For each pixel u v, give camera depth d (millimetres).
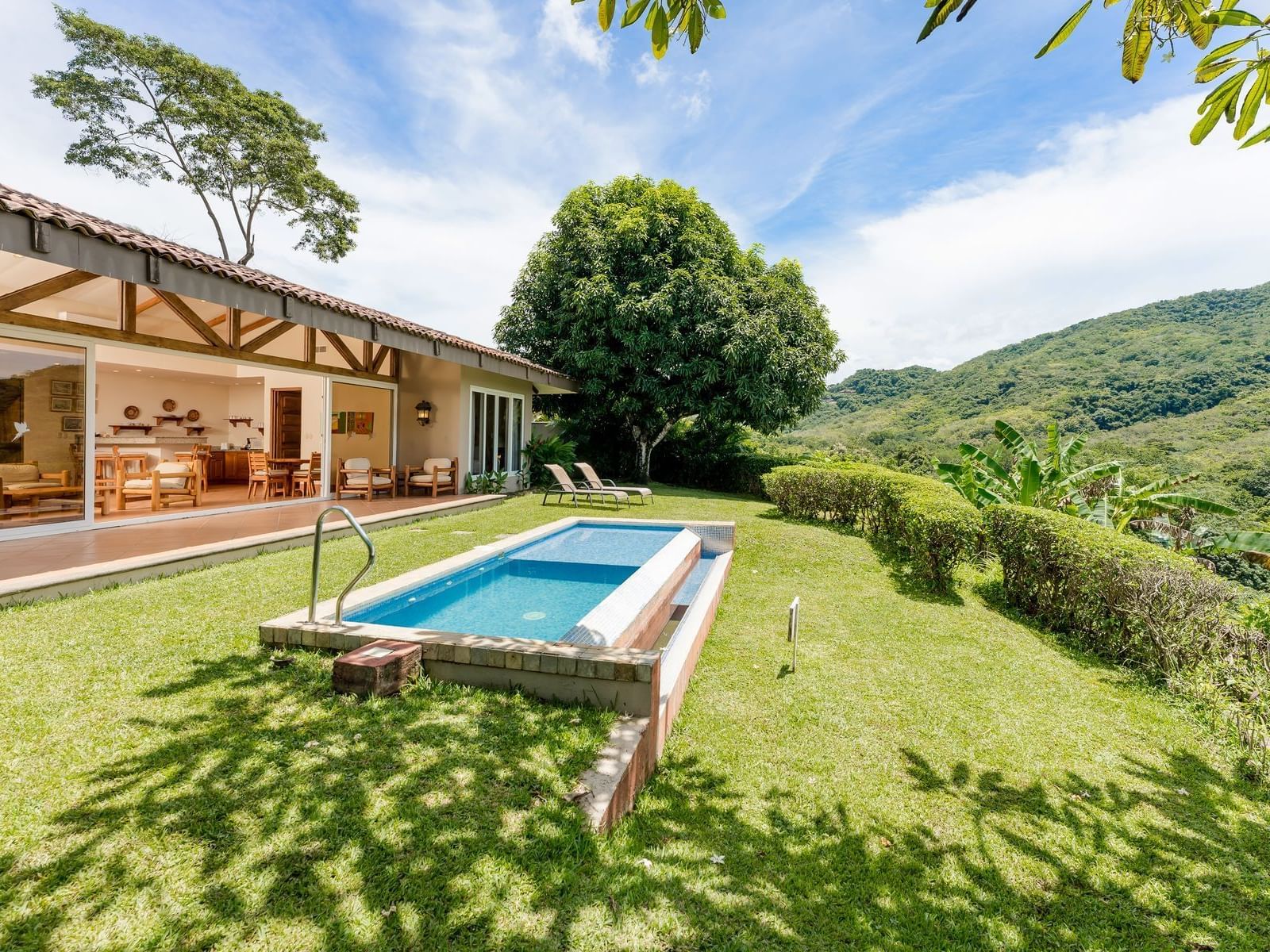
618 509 11820
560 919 1778
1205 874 2371
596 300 15484
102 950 1541
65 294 7375
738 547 8422
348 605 4305
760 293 16359
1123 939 2043
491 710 2875
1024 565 5898
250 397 14781
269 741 2502
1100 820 2703
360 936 1630
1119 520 9312
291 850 1900
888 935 2004
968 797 2855
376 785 2242
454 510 10398
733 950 1823
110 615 4094
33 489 6406
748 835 2498
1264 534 7133
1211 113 1745
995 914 2141
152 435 13477
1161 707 3871
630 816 2533
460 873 1872
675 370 15602
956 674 4328
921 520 6625
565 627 4898
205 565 5746
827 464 13398
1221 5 1719
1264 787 2977
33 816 1990
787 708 3711
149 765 2301
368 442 13227
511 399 14695
